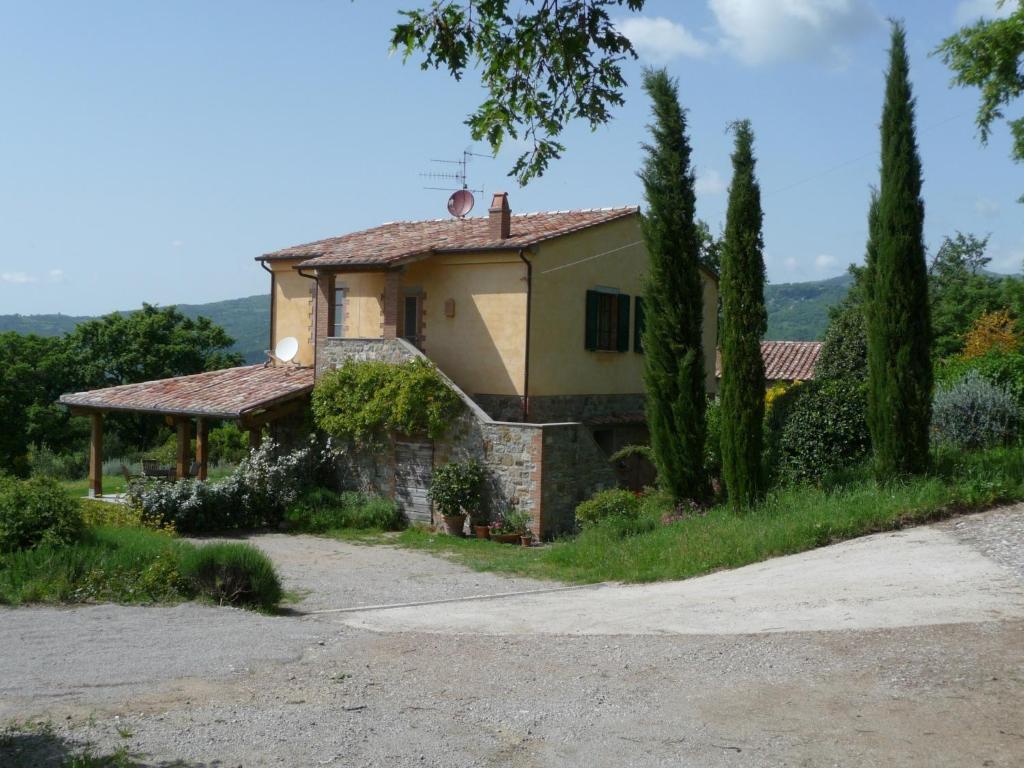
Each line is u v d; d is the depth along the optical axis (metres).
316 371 22.36
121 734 6.08
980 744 5.46
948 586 9.33
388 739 6.02
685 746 5.72
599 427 22.48
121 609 10.48
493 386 21.36
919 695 6.33
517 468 18.88
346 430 21.09
